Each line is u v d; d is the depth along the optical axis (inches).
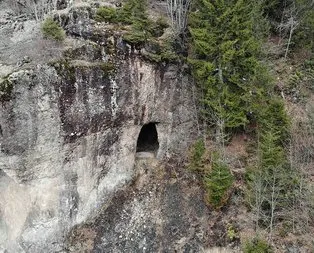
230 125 927.7
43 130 807.7
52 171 846.5
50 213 865.5
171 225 920.9
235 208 911.0
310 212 864.3
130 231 912.3
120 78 895.7
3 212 909.8
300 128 955.3
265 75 953.5
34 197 850.8
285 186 878.4
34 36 904.9
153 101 963.3
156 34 951.6
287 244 851.4
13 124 778.2
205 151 960.3
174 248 898.7
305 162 927.7
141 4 927.7
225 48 885.2
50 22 856.9
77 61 852.0
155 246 901.2
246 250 824.9
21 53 847.7
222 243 887.1
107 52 886.4
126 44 896.9
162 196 957.8
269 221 877.8
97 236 897.5
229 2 901.2
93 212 922.7
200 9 924.6
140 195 959.0
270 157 864.9
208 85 920.9
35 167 826.8
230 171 919.0
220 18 884.6
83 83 841.5
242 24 897.5
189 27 929.5
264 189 864.3
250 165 934.4
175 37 956.0
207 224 908.6
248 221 890.1
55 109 810.8
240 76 919.0
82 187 899.4
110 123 907.4
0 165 797.9
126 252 888.9
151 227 920.3
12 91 765.9
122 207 939.3
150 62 928.9
